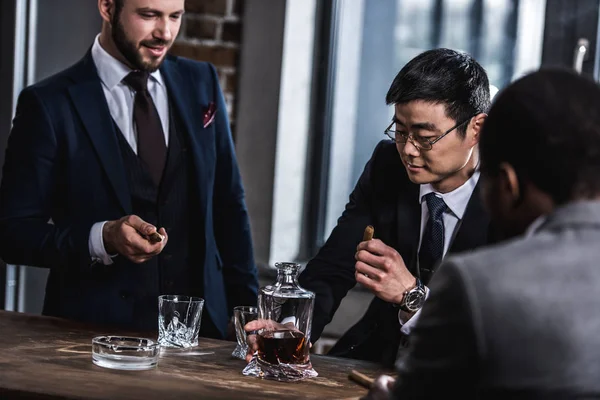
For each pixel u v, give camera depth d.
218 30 3.47
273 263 3.55
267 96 3.49
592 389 1.02
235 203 2.72
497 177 1.18
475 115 1.99
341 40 3.60
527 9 3.42
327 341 3.47
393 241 2.26
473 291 1.05
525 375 1.02
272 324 1.87
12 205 2.40
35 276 3.56
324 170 3.61
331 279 2.31
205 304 2.53
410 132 2.00
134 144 2.53
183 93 2.62
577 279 1.05
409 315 2.04
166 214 2.53
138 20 2.42
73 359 1.88
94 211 2.45
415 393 1.11
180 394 1.67
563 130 1.10
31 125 2.44
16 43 3.44
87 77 2.51
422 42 3.57
